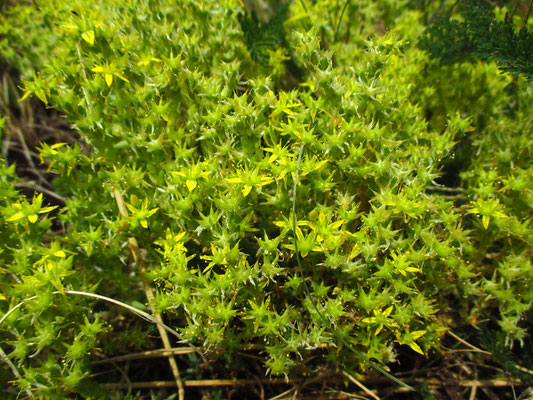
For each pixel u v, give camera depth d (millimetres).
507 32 148
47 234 150
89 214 147
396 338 132
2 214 123
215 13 157
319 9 195
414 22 196
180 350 146
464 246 139
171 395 143
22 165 214
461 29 164
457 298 159
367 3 197
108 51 133
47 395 116
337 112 127
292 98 130
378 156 124
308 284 132
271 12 240
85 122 128
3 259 133
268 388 150
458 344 153
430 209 124
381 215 118
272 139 126
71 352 115
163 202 132
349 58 181
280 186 120
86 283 131
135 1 149
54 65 133
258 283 120
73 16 132
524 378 139
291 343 120
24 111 226
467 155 176
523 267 130
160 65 151
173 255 118
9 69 221
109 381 149
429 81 175
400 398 148
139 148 134
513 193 137
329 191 129
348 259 118
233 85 141
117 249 132
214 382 146
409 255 120
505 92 175
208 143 134
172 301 118
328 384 149
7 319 115
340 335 121
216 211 122
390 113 134
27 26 195
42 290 118
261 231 140
